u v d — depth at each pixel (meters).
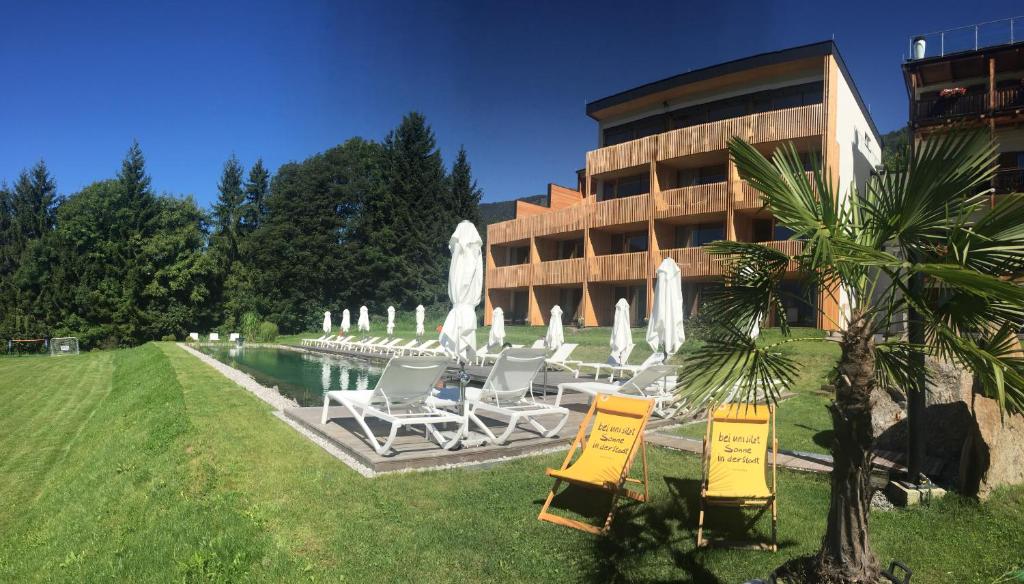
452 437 7.07
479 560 3.99
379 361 21.95
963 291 2.95
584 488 5.41
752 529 4.57
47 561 5.09
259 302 45.66
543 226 29.34
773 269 3.66
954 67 19.92
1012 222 2.90
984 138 3.04
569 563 3.98
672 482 5.66
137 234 40.25
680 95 26.05
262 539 4.21
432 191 49.47
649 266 24.27
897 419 6.37
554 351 18.53
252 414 9.03
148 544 4.40
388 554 4.05
